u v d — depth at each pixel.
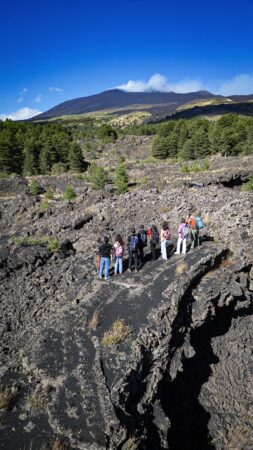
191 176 51.84
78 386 11.33
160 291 15.58
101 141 116.62
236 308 17.39
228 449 13.93
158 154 95.12
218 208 25.12
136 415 11.29
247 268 18.22
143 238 18.52
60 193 51.25
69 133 122.25
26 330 15.70
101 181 48.00
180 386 15.12
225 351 17.66
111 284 16.95
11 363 12.96
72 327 14.06
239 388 16.41
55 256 22.02
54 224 28.95
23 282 19.64
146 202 29.97
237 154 85.88
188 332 15.20
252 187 43.62
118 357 12.27
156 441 11.56
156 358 13.01
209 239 20.77
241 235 19.19
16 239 24.50
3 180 56.41
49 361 12.45
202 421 14.59
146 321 13.84
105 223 27.56
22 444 9.71
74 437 9.81
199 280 16.59
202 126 104.81
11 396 11.09
